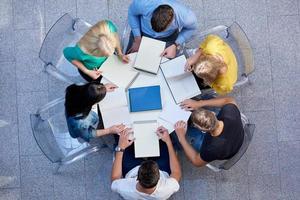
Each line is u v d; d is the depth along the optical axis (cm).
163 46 326
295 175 391
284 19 399
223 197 388
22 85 394
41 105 394
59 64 359
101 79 325
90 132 320
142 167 285
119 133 321
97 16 398
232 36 351
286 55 397
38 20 399
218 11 399
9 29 397
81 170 389
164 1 321
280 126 393
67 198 388
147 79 325
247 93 394
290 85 395
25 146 391
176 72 323
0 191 389
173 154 327
